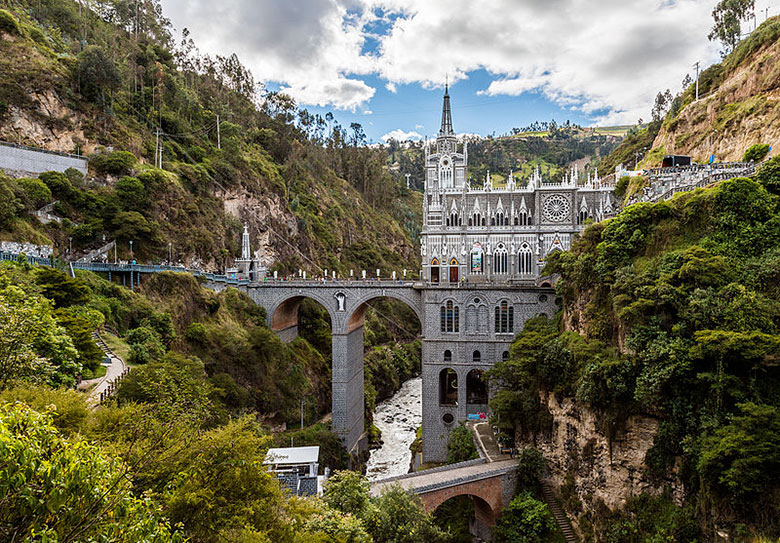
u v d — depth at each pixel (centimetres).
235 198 13350
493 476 6131
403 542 4412
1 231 7719
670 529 4381
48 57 10862
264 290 10331
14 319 3453
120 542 1755
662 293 4850
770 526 3631
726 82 11631
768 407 3859
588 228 6894
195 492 2631
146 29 16750
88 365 5466
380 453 9919
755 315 4275
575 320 6819
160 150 11794
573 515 5734
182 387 4872
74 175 9644
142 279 8906
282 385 9400
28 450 1479
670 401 4641
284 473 5225
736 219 5116
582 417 5734
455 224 10138
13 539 1453
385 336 15825
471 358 8794
